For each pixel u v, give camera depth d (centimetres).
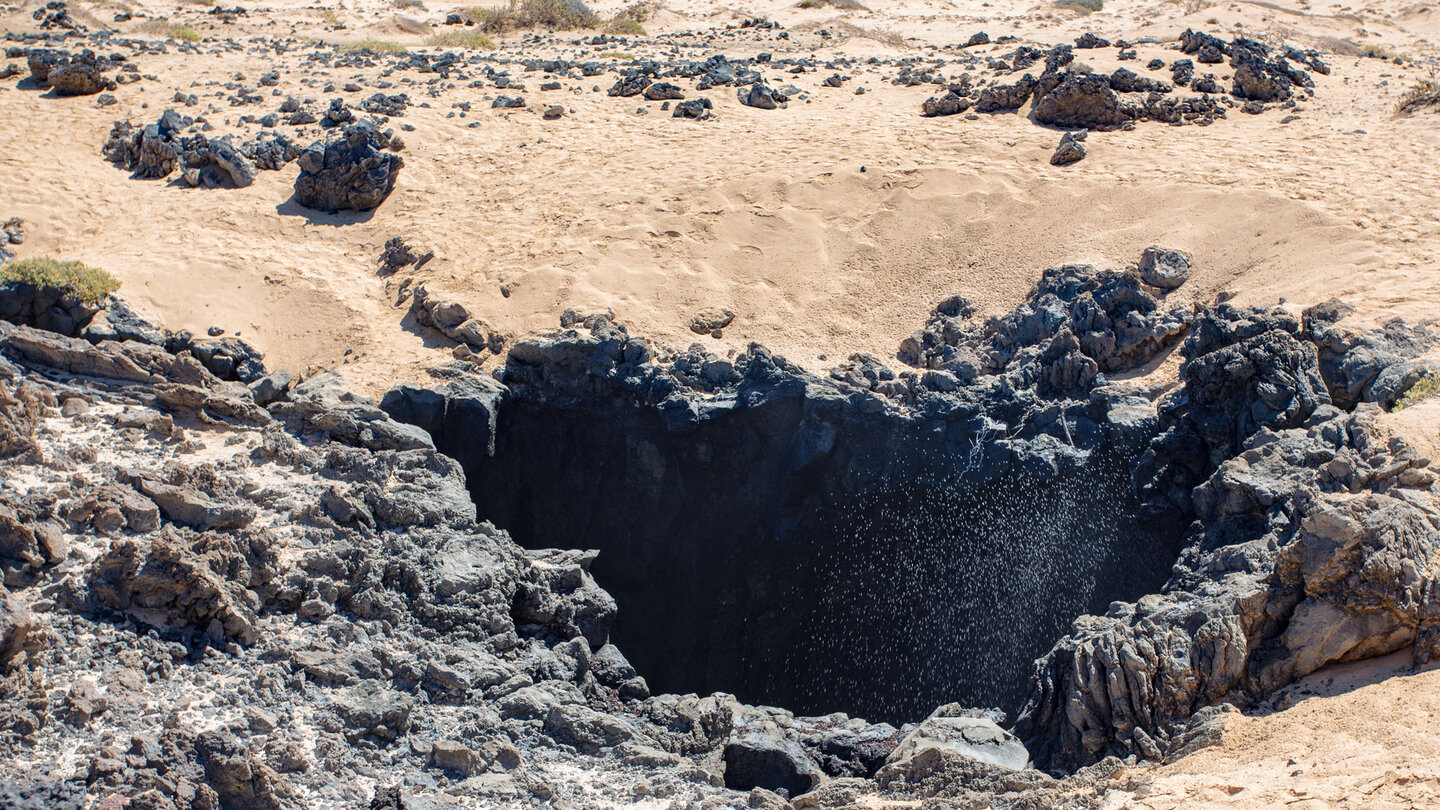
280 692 949
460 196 1930
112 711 866
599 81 2428
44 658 893
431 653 1050
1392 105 2158
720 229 1788
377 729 940
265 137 2081
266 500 1155
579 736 997
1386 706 820
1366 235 1545
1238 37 2423
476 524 1234
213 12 3419
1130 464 1386
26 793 773
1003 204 1772
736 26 3447
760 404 1498
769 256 1738
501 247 1770
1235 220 1633
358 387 1492
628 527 1608
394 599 1107
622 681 1180
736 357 1555
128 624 950
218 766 820
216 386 1363
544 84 2356
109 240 1803
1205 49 2317
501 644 1116
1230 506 1162
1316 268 1499
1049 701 1040
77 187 1945
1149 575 1381
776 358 1516
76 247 1786
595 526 1614
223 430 1266
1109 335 1487
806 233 1775
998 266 1666
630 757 978
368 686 986
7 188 1911
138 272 1681
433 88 2348
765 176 1905
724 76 2356
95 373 1292
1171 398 1390
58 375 1273
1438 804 668
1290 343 1291
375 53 2712
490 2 3888
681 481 1571
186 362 1336
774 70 2512
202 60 2558
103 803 773
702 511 1591
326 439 1327
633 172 1967
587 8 3644
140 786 795
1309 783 736
